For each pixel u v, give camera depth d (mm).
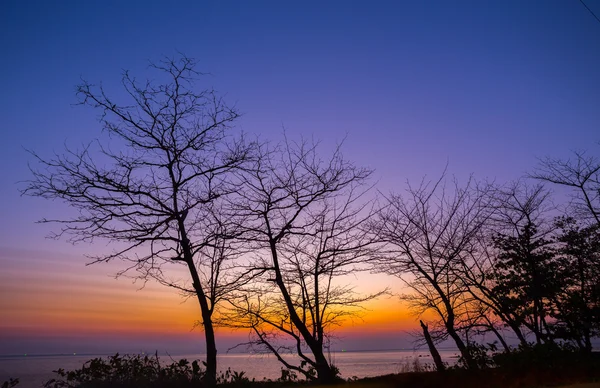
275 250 14664
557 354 13922
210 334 14445
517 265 16734
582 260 16531
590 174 17109
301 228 14836
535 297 16016
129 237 14109
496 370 13859
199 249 14602
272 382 14648
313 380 14234
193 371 13969
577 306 15836
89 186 13922
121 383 13516
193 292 14617
